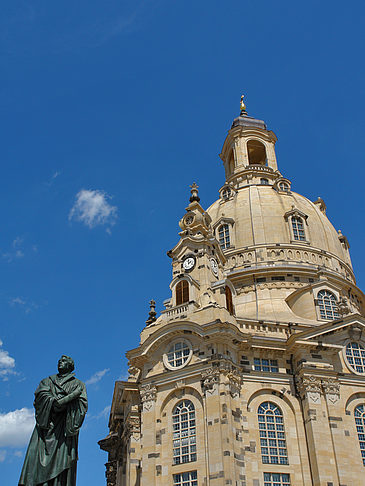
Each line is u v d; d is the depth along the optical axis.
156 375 57.06
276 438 54.06
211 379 53.53
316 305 69.50
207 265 65.50
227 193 94.31
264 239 81.56
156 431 54.47
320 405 54.97
